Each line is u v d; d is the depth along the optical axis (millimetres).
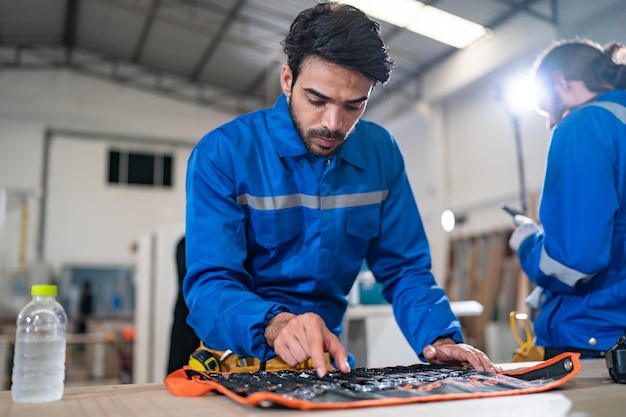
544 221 1284
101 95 9781
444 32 6598
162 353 3961
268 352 917
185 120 10117
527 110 6309
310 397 710
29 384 794
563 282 1306
